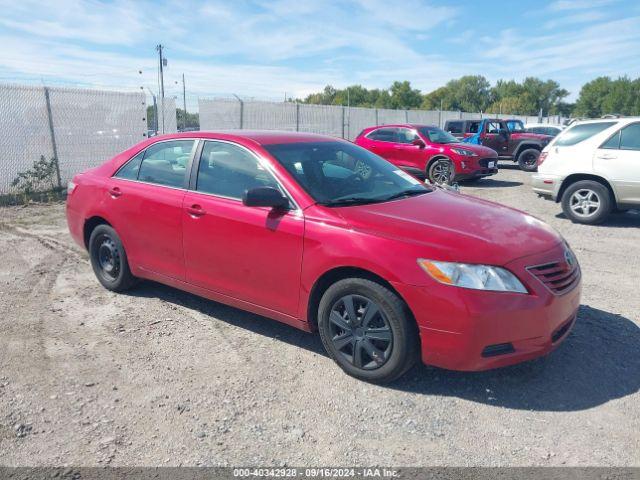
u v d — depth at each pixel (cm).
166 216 457
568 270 356
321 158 437
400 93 9275
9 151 1155
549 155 934
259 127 1964
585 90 11675
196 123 2022
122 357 397
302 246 370
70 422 315
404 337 337
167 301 513
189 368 381
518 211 425
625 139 852
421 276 326
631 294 531
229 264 417
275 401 339
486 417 322
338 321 366
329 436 303
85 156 1310
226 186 427
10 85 1146
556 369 378
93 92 1312
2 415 321
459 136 2084
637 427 311
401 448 293
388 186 441
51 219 926
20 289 545
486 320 317
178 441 298
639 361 389
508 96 11838
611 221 927
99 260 543
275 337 433
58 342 421
